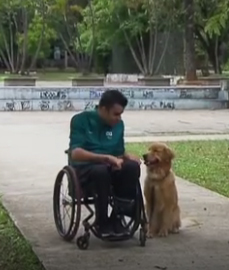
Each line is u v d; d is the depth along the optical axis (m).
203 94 24.08
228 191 8.58
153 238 6.27
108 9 34.81
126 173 5.80
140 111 22.75
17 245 6.01
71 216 6.07
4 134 15.29
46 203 7.81
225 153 12.09
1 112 22.06
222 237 6.34
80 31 36.78
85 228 5.91
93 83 25.66
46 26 37.75
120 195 5.88
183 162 10.96
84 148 5.95
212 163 10.88
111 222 5.91
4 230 6.57
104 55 43.06
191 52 27.23
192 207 7.61
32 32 39.06
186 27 27.25
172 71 36.19
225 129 16.88
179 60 35.81
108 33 36.47
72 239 6.10
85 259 5.61
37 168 10.48
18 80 24.84
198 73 33.28
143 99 23.52
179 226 6.48
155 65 36.44
